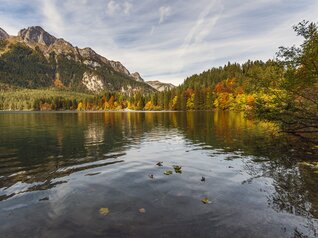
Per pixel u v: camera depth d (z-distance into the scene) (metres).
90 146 24.73
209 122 53.25
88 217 8.74
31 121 65.44
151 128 43.34
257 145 23.73
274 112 14.09
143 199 10.39
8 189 11.88
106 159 18.59
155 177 13.64
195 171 14.87
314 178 13.13
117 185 12.30
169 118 72.38
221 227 8.02
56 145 25.47
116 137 31.59
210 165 16.36
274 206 9.68
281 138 26.64
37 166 16.58
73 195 10.94
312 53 11.56
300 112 14.01
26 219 8.63
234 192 11.23
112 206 9.68
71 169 15.68
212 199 10.38
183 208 9.47
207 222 8.34
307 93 13.45
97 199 10.43
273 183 12.46
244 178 13.37
